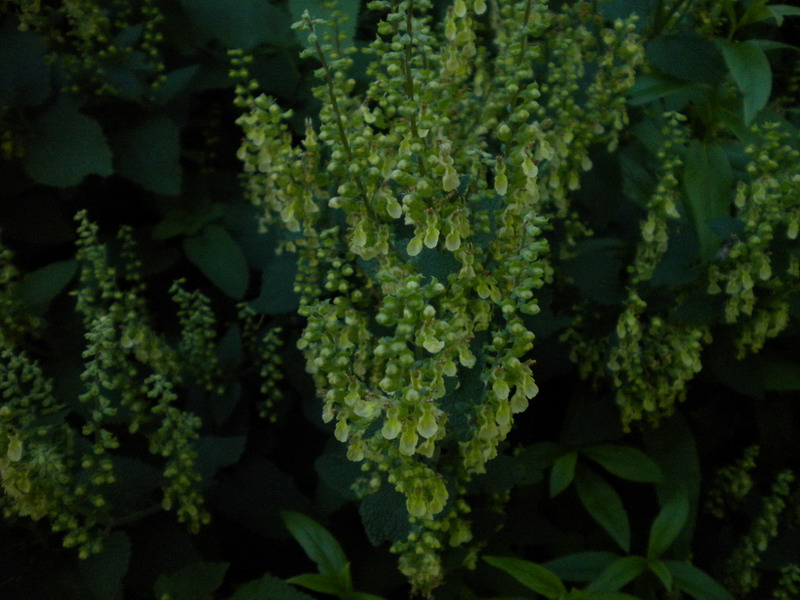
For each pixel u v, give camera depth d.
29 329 0.31
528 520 0.31
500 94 0.26
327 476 0.28
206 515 0.29
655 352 0.30
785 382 0.31
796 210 0.27
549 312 0.29
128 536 0.27
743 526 0.35
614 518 0.31
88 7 0.33
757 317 0.29
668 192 0.29
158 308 0.37
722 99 0.31
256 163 0.28
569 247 0.32
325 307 0.23
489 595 0.31
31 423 0.25
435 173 0.22
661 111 0.33
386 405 0.20
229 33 0.37
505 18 0.30
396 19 0.23
